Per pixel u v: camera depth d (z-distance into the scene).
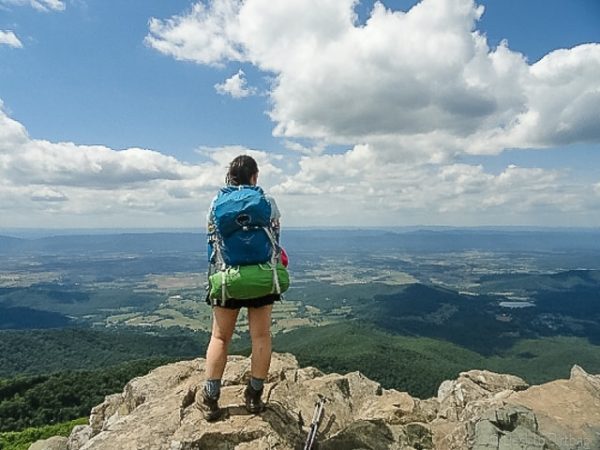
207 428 5.34
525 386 9.05
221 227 5.11
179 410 5.80
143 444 5.15
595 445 6.03
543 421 6.47
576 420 6.54
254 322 5.43
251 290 5.02
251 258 5.06
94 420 8.30
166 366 8.09
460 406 7.95
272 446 5.19
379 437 6.26
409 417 7.27
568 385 7.54
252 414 5.67
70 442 8.24
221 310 5.32
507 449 5.77
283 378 7.75
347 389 8.12
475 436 6.11
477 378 9.09
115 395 8.55
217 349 5.38
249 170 5.53
